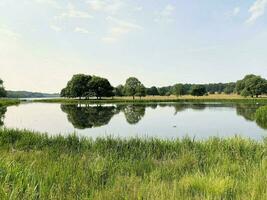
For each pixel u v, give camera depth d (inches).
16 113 1705.2
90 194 215.5
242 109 2027.6
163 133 818.8
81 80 4399.6
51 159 340.8
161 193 205.5
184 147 440.8
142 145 467.5
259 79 4436.5
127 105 2805.1
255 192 202.4
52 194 210.5
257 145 426.3
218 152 389.7
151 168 314.3
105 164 310.8
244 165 302.2
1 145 482.3
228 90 6579.7
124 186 232.8
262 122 1131.9
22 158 349.7
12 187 207.5
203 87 5393.7
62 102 3971.5
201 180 237.3
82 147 480.7
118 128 946.7
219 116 1425.9
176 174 282.0
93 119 1290.6
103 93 4404.5
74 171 288.7
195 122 1138.0
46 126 1022.4
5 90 4315.9
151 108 2220.7
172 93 5649.6
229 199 205.0
